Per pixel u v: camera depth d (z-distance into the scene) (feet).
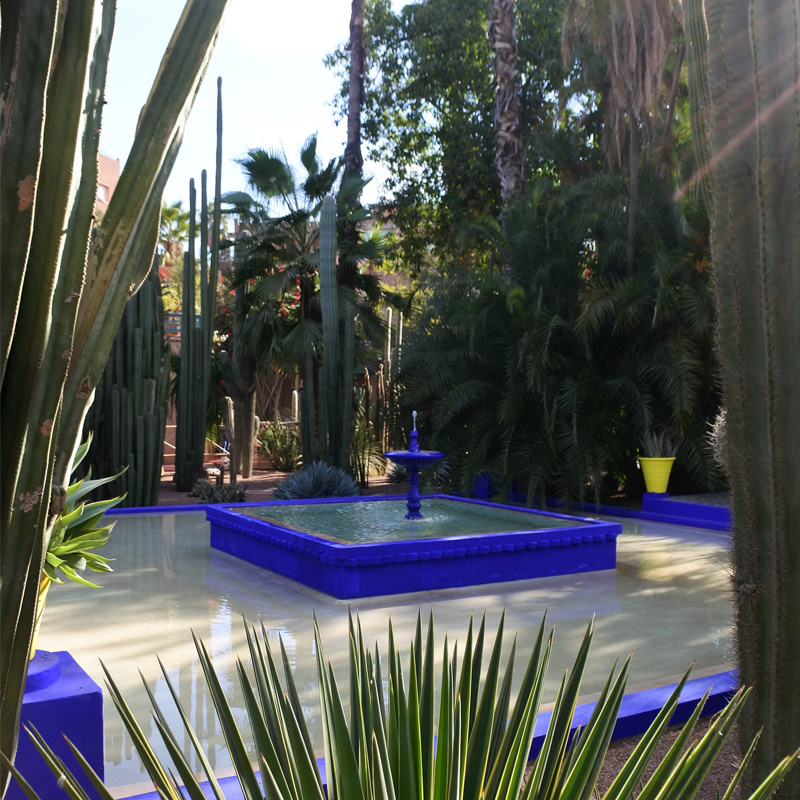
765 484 6.19
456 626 17.07
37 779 7.59
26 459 2.74
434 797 4.45
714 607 18.88
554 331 37.76
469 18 62.95
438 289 44.62
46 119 2.69
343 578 19.71
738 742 6.51
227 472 53.06
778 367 6.09
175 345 69.15
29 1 2.54
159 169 3.17
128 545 27.45
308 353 42.96
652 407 36.91
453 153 61.93
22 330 2.67
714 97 6.40
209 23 3.24
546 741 4.70
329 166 49.39
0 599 2.70
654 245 36.63
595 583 21.74
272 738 4.75
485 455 37.42
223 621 17.37
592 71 42.65
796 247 6.01
